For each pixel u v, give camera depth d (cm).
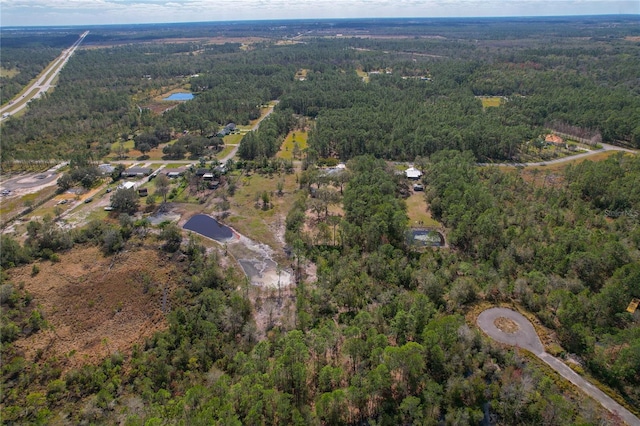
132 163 15262
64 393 5862
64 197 12412
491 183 12381
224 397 5284
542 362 6159
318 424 5297
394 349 5612
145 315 7488
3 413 5441
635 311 7044
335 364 6209
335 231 10294
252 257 9456
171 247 9600
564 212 10831
